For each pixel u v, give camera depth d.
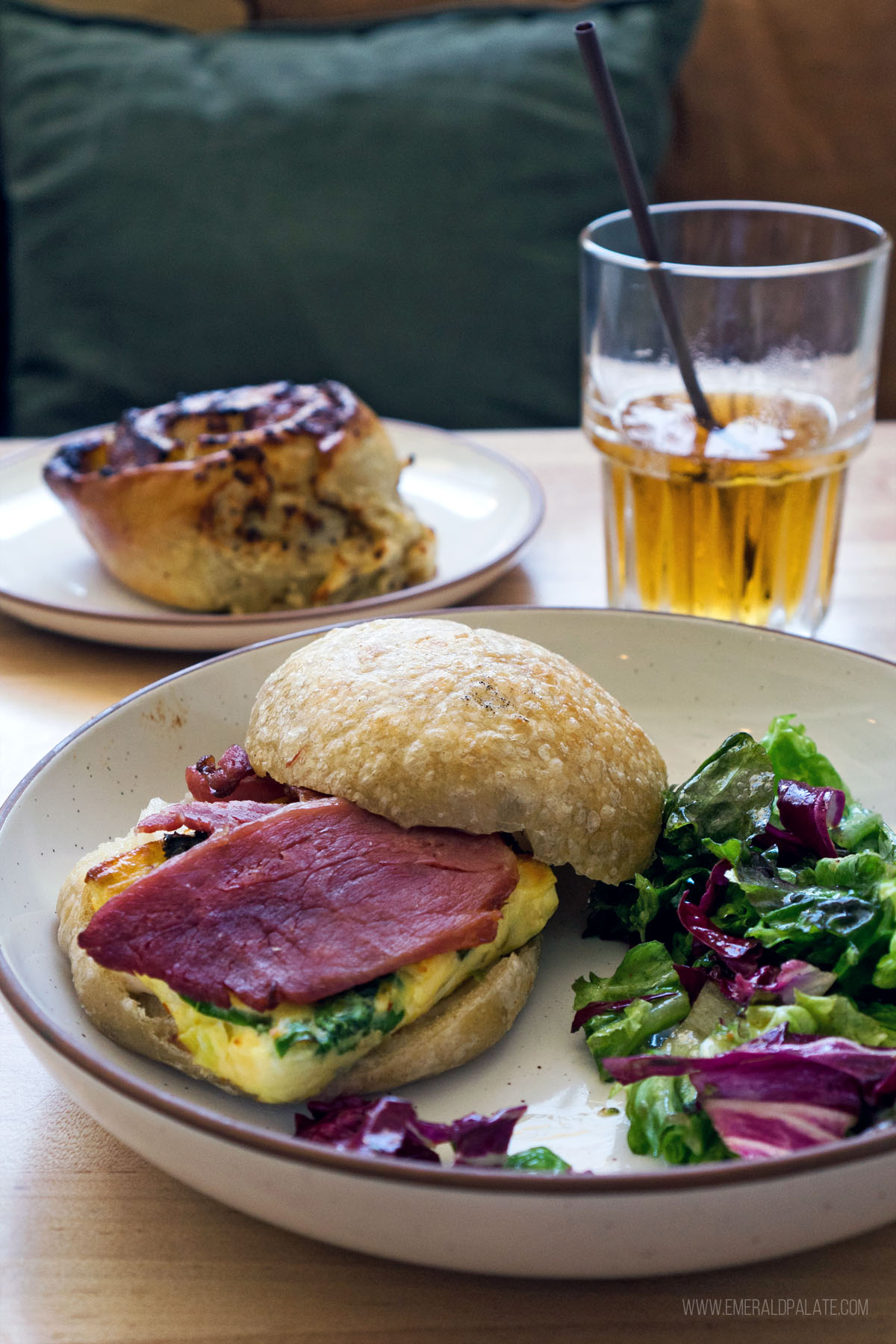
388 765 0.38
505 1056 0.37
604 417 0.51
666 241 0.53
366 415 0.57
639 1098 0.34
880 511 0.61
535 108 0.80
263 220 0.79
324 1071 0.35
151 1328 0.32
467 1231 0.30
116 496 0.54
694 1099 0.34
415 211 0.80
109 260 0.80
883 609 0.54
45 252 0.80
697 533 0.50
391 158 0.79
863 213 0.85
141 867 0.38
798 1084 0.33
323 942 0.36
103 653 0.54
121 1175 0.35
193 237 0.80
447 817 0.38
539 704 0.39
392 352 0.81
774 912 0.37
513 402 0.82
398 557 0.55
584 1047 0.37
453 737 0.38
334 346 0.81
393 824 0.38
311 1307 0.33
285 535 0.55
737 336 0.49
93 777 0.42
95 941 0.35
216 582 0.55
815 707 0.45
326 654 0.41
